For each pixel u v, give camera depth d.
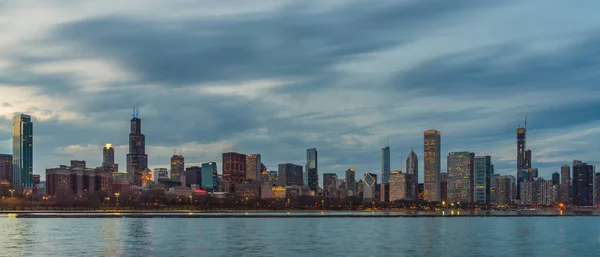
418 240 193.25
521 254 156.75
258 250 157.00
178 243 172.25
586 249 170.62
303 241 184.25
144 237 190.62
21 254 141.12
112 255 141.62
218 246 165.88
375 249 162.50
